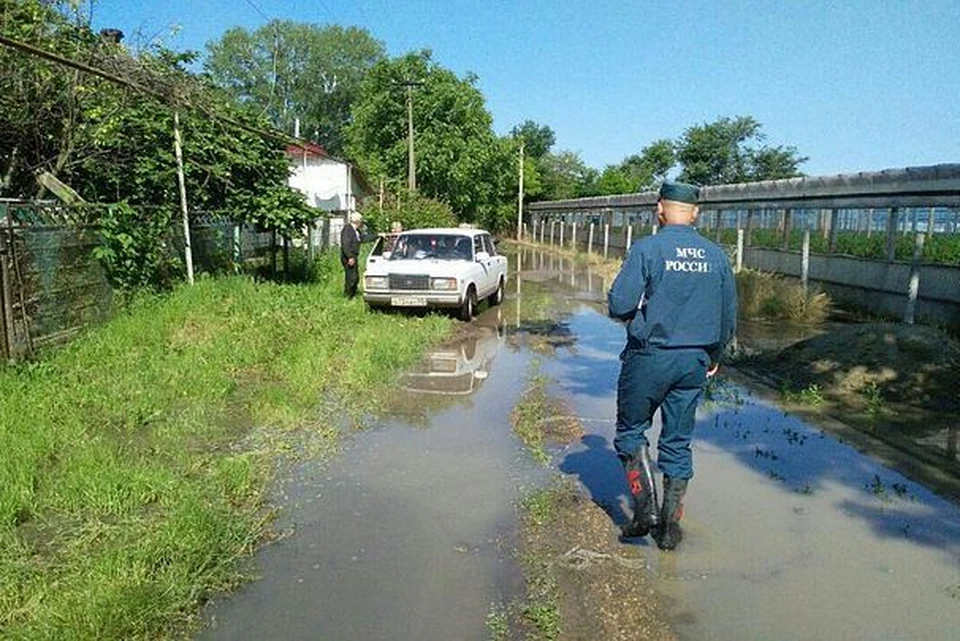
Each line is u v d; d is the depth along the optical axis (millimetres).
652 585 3596
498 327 12164
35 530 4012
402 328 10883
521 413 6633
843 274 16062
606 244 32594
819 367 8383
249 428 6023
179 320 9461
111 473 4598
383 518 4352
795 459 5535
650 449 5762
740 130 54719
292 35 58062
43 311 7887
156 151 12117
